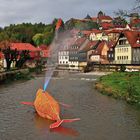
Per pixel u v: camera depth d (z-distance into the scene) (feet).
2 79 197.26
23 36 613.93
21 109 96.63
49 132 70.95
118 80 166.50
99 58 419.95
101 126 75.92
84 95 130.72
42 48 526.98
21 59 320.70
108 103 107.24
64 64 478.18
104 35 513.04
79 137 67.21
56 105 84.58
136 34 347.77
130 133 69.67
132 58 337.31
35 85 181.06
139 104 102.58
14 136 67.56
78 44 483.10
